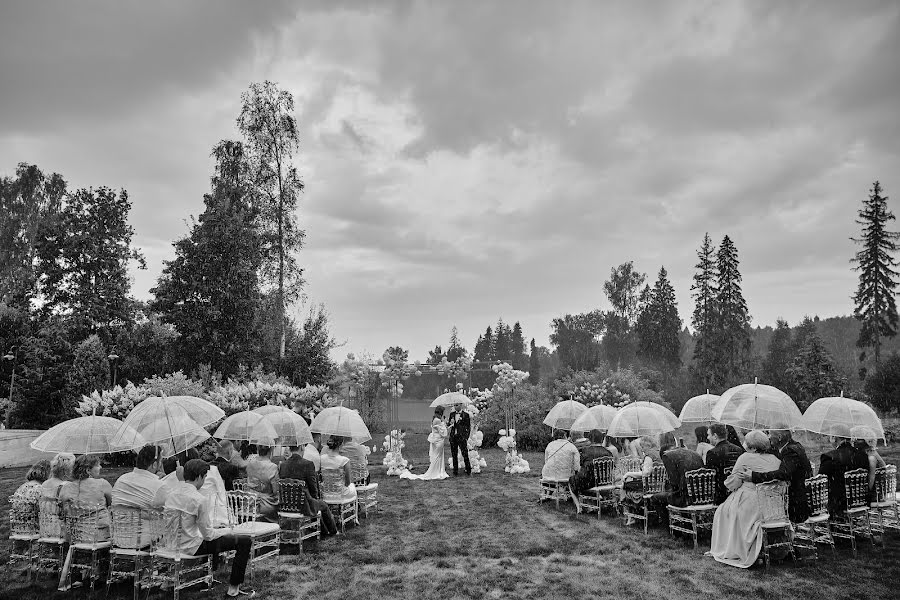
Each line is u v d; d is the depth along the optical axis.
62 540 6.56
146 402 7.29
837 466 7.55
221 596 6.18
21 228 40.19
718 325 54.44
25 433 17.97
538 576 6.72
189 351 25.47
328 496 8.82
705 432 9.79
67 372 22.42
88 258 30.17
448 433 14.73
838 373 35.56
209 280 26.08
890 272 43.03
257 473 8.52
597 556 7.45
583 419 10.35
